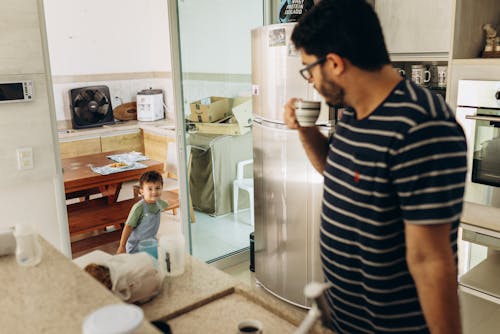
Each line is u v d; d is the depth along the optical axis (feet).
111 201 13.25
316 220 9.10
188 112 10.88
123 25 19.26
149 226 10.17
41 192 8.50
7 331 3.42
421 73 9.63
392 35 9.85
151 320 4.28
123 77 19.62
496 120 7.26
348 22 3.71
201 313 4.54
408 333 4.24
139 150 19.10
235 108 11.75
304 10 9.09
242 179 12.25
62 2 17.79
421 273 3.62
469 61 7.71
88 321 2.96
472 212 8.00
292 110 5.17
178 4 10.29
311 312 2.99
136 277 4.51
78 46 18.38
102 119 18.56
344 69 3.84
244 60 11.72
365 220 4.03
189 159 11.12
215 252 12.03
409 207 3.61
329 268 4.51
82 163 13.61
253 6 11.63
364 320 4.41
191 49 10.68
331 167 4.35
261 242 10.23
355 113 4.22
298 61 8.60
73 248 12.24
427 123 3.58
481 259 9.06
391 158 3.73
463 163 3.61
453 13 7.77
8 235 4.78
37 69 7.98
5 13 7.51
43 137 8.27
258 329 3.97
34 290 4.03
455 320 3.58
